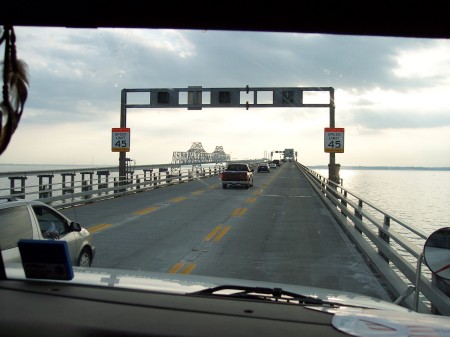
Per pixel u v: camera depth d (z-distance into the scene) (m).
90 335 1.97
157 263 8.84
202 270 8.25
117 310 2.29
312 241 11.47
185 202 22.14
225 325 2.11
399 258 6.69
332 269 8.33
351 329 2.08
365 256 9.27
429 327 2.16
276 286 3.48
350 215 12.51
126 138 28.55
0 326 2.03
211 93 31.59
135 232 12.87
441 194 60.62
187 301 2.52
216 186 35.09
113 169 27.41
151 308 2.36
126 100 30.97
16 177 16.56
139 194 27.22
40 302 2.38
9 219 5.34
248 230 13.29
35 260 2.75
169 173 37.88
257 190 30.70
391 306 3.10
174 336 1.95
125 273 3.34
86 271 3.32
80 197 22.67
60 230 6.72
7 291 2.56
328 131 28.64
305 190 30.67
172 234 12.53
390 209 39.81
